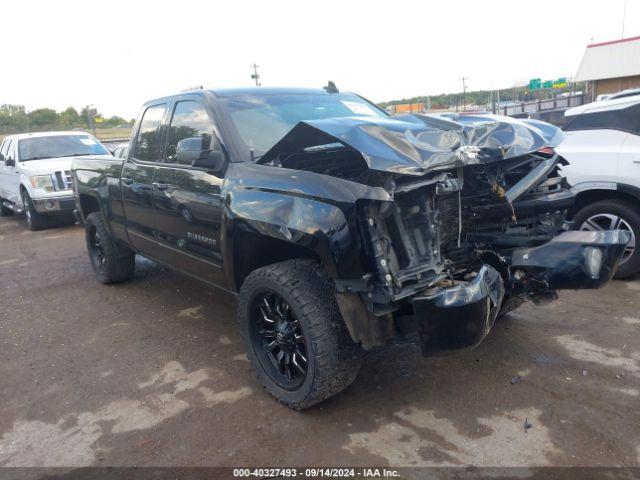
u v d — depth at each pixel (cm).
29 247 859
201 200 372
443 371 371
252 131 378
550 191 377
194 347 434
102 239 576
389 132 289
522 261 338
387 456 286
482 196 347
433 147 290
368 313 290
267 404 343
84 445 310
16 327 498
